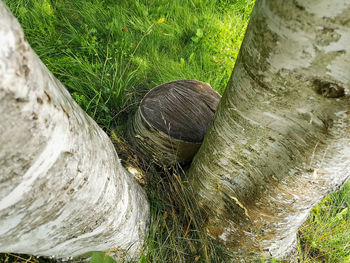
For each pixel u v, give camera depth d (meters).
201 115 1.84
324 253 2.06
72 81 2.26
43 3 2.64
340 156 0.95
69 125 0.67
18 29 0.46
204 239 1.70
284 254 1.78
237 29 2.96
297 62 0.76
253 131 1.08
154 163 2.00
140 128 1.86
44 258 1.46
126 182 1.29
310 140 0.94
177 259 1.70
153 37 2.76
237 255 1.70
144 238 1.56
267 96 0.91
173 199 1.86
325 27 0.65
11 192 0.59
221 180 1.39
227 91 1.13
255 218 1.41
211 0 3.19
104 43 2.62
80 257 1.31
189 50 2.82
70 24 2.67
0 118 0.46
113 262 1.26
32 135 0.54
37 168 0.61
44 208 0.72
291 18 0.69
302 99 0.84
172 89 1.94
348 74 0.71
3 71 0.43
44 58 2.34
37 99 0.52
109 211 1.07
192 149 1.80
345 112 0.79
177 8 3.07
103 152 0.96
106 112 2.19
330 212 2.24
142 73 2.51
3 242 0.76
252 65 0.89
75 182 0.76
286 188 1.17
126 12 2.92
